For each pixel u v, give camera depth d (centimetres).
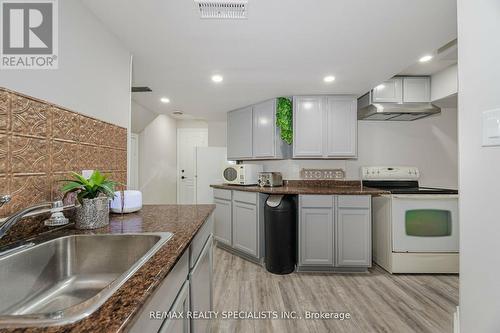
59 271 94
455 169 323
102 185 112
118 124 165
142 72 222
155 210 155
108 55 153
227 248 319
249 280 230
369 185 316
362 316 172
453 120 324
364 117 303
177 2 128
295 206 263
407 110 274
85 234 100
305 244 247
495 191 79
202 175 419
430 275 240
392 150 326
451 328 159
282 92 282
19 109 95
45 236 97
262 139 320
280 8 133
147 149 393
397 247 243
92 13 137
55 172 111
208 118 430
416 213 243
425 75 285
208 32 157
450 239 241
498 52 77
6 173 89
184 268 97
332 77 235
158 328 68
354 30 155
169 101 319
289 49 180
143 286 57
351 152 290
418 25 149
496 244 79
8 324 43
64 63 117
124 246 100
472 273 87
